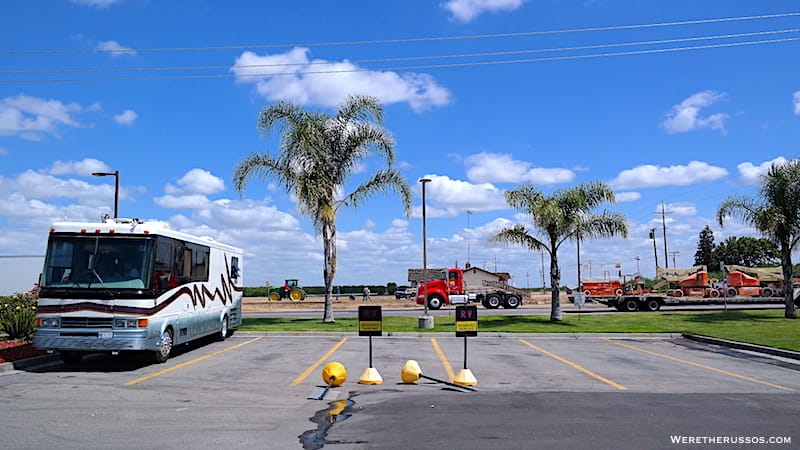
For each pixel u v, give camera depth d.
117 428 8.46
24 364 14.60
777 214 28.88
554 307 28.88
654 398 10.91
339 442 7.71
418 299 44.19
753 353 18.86
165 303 15.33
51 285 14.15
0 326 17.89
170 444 7.62
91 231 14.49
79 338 13.96
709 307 41.91
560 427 8.46
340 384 12.38
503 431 8.23
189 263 17.34
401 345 20.11
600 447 7.40
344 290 88.75
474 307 12.93
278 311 45.06
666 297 41.03
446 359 16.75
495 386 12.55
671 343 21.86
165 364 15.29
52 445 7.54
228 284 21.52
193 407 10.03
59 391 11.40
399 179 28.39
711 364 16.33
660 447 7.42
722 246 105.44
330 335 23.17
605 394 11.35
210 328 19.34
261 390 11.80
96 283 14.16
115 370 14.30
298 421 8.98
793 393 11.68
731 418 9.13
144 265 14.50
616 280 42.94
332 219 27.80
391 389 11.99
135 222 15.32
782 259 30.42
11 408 9.82
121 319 14.06
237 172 27.75
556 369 15.12
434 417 9.15
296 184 26.80
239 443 7.68
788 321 28.53
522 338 23.30
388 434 8.09
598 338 23.50
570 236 28.30
